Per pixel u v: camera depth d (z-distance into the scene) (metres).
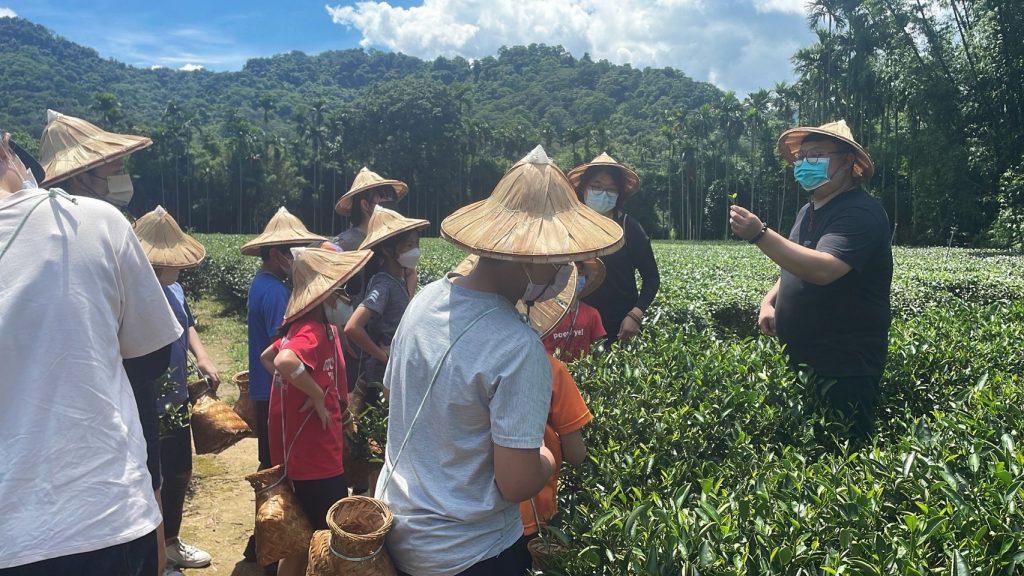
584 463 2.86
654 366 3.92
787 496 2.41
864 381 3.84
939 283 11.52
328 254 4.05
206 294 17.48
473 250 2.02
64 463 1.82
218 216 82.44
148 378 2.28
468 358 2.02
